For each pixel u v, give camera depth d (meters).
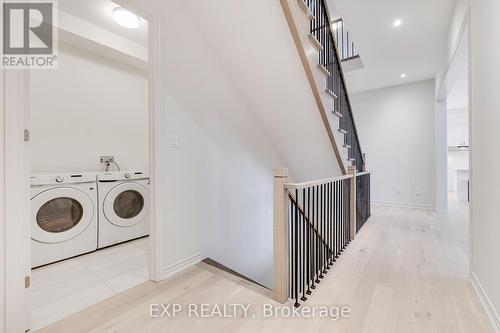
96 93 2.84
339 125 2.57
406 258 2.14
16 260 1.11
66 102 2.59
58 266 1.97
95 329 1.21
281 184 1.44
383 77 4.37
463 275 1.80
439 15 2.66
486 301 1.38
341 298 1.50
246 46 1.91
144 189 2.77
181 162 1.86
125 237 2.57
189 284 1.67
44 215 2.01
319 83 1.98
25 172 1.15
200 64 1.99
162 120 1.69
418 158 4.59
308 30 1.78
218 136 2.22
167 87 1.72
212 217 2.18
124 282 1.70
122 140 3.10
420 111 4.57
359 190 3.19
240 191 2.54
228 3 1.64
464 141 7.43
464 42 2.27
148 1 1.57
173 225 1.81
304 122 2.41
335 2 2.52
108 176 2.44
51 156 2.48
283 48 1.76
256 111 2.60
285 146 2.96
